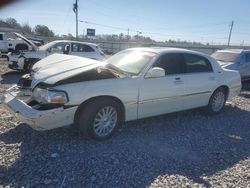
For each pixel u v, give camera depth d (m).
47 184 3.21
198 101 5.95
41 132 4.65
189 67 5.71
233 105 7.61
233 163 4.10
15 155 3.83
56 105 4.03
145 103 4.90
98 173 3.52
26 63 10.96
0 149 3.97
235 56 11.45
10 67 11.40
